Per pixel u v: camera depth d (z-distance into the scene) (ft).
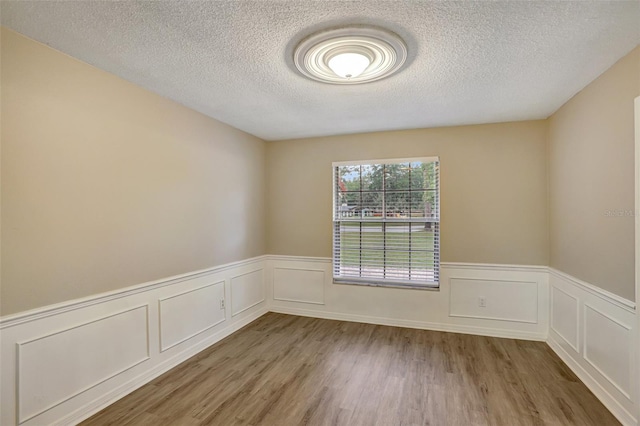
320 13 5.23
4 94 5.66
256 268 13.55
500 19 5.38
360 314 13.05
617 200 6.89
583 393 7.77
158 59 6.79
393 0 4.91
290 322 12.98
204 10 5.13
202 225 10.47
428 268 12.23
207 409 7.23
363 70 7.00
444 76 7.55
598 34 5.82
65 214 6.59
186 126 9.78
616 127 6.90
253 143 13.37
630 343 6.46
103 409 7.20
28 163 5.99
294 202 14.01
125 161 7.87
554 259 10.37
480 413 7.03
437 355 9.90
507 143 11.31
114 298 7.59
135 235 8.14
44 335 6.22
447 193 11.94
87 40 6.05
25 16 5.29
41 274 6.20
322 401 7.52
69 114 6.66
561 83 7.98
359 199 13.17
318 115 10.61
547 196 10.90
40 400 6.14
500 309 11.40
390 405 7.35
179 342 9.48
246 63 6.95
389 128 12.23
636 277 6.23
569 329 9.18
